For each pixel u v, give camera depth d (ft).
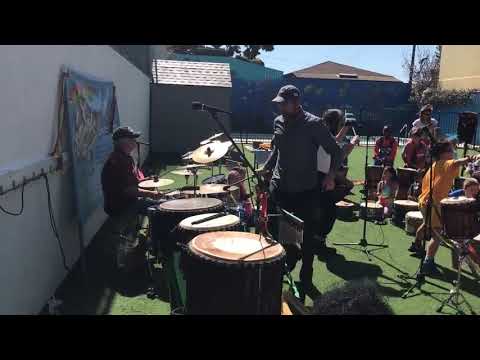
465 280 16.63
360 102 98.63
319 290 15.40
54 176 14.55
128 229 16.72
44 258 13.64
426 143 26.02
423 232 18.12
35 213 12.80
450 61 93.81
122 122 30.07
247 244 10.34
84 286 15.35
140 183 21.85
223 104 54.39
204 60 98.89
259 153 31.91
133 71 36.60
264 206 11.42
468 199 14.74
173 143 54.19
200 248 9.95
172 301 13.34
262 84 96.68
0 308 10.49
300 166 14.05
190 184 33.19
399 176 26.17
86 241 19.19
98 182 20.67
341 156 14.10
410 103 94.99
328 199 17.99
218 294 9.40
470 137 33.63
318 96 98.43
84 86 17.54
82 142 17.20
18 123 11.60
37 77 12.94
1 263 10.51
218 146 20.21
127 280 15.89
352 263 18.29
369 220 25.25
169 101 53.52
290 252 14.23
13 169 10.87
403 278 16.71
